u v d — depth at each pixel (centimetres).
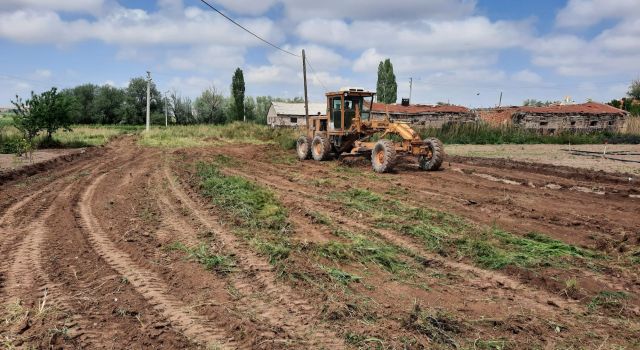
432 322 413
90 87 6366
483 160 1820
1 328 388
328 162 1627
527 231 715
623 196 1019
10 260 559
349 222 752
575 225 759
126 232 686
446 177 1274
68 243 631
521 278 529
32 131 2219
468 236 666
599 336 399
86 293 463
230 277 511
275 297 461
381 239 662
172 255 585
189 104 6469
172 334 383
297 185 1130
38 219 765
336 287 487
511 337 394
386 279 518
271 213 793
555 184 1181
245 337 380
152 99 6444
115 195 983
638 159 1883
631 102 4812
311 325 403
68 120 2328
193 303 445
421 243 646
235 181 1095
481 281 520
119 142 2766
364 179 1220
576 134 3306
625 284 510
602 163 1723
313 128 1742
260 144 2666
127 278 504
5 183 1131
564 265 564
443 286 504
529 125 3622
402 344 372
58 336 376
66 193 1002
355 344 371
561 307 457
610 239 671
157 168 1462
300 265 546
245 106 7044
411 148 1362
